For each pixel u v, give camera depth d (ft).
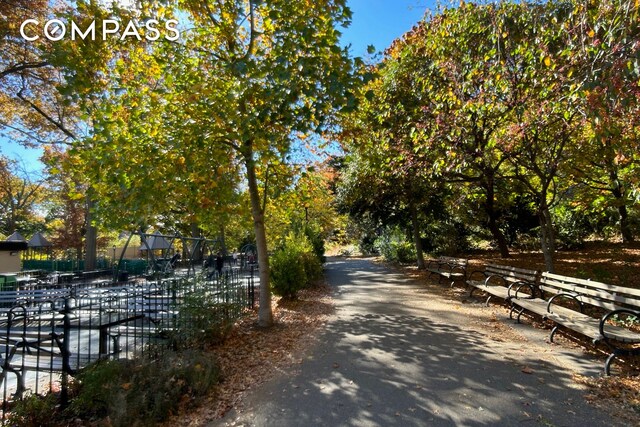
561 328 19.72
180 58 20.83
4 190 114.01
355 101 15.98
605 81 16.16
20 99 55.62
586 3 19.60
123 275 59.62
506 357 15.39
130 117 19.25
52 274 57.31
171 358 14.26
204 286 20.51
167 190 19.01
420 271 49.55
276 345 18.79
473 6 26.96
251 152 21.84
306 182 29.60
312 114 18.98
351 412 11.34
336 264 72.23
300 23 17.53
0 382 13.94
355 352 16.90
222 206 21.57
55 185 99.14
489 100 25.08
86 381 12.25
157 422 11.30
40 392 14.33
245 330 21.76
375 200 50.67
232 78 20.12
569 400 11.46
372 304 28.68
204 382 13.25
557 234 61.77
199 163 19.52
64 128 60.08
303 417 11.21
